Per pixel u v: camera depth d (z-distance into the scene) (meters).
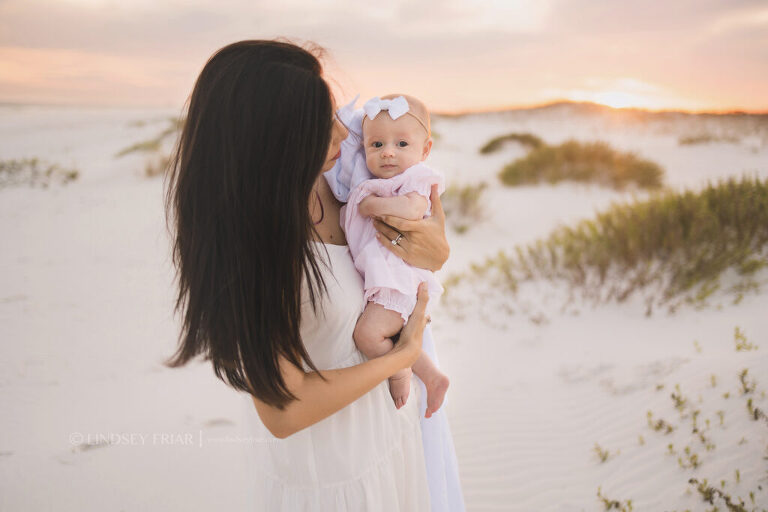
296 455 1.41
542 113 47.38
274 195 1.12
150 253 9.23
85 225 11.43
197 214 1.16
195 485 3.28
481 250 10.52
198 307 1.20
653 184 14.77
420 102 1.78
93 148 24.67
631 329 5.29
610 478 3.19
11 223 11.81
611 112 42.62
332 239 1.61
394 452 1.55
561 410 4.02
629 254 6.42
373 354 1.43
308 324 1.32
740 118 33.56
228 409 4.27
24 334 6.06
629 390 4.04
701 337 4.79
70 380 4.87
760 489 2.72
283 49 1.17
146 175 16.42
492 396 4.40
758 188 6.95
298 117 1.10
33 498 3.18
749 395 3.41
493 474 3.45
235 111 1.10
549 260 7.43
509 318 6.02
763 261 5.77
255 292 1.14
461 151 26.38
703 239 6.26
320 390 1.22
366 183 1.59
